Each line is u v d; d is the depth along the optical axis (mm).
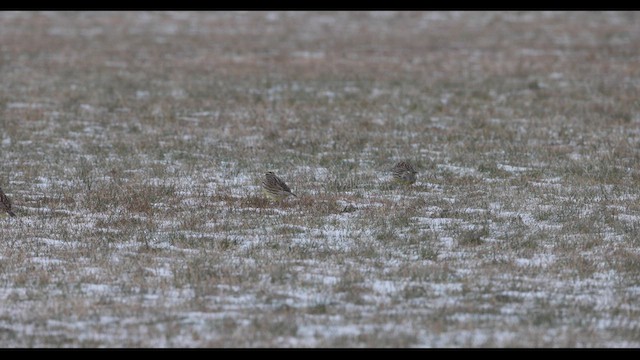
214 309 17000
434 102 44562
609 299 17719
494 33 70562
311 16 79438
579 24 74312
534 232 22688
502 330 15969
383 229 22828
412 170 28000
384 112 42094
